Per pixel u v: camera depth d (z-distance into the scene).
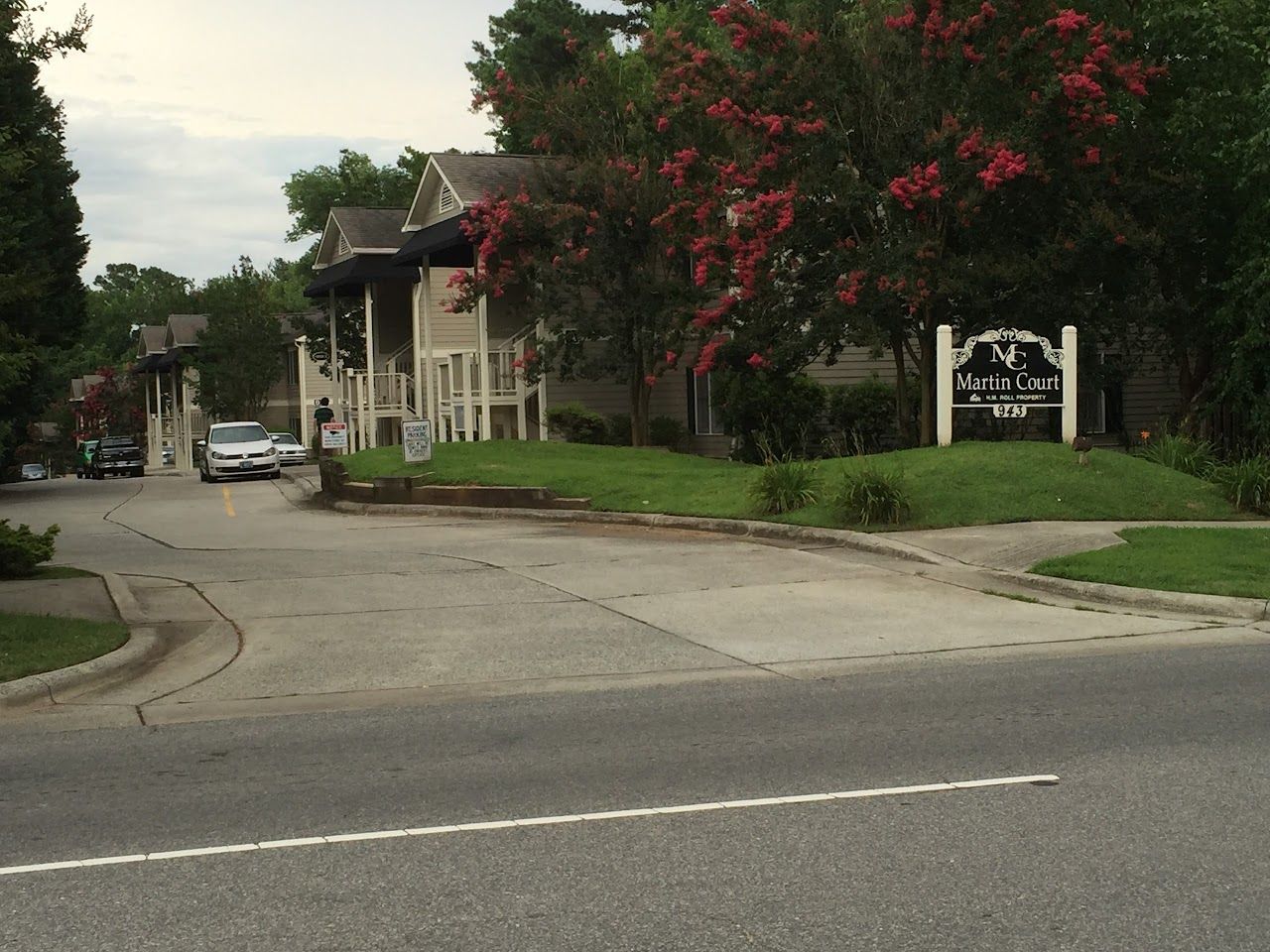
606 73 31.52
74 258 38.03
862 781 6.91
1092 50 23.09
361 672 10.39
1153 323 24.95
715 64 24.12
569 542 17.77
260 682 10.14
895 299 22.84
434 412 36.84
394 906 5.26
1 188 15.09
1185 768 7.05
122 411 87.56
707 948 4.76
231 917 5.18
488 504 22.75
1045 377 19.98
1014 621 11.84
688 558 15.79
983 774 7.01
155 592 14.41
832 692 9.23
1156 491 17.78
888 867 5.59
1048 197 23.41
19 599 13.60
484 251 29.75
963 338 24.14
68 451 100.62
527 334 34.03
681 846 5.93
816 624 11.90
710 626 11.91
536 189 30.25
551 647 11.18
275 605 13.51
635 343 29.80
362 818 6.48
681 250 29.11
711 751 7.66
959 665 10.09
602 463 25.14
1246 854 5.68
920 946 4.75
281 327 68.38
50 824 6.51
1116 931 4.86
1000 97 23.33
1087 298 23.77
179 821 6.51
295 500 29.45
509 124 32.34
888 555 15.52
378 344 44.31
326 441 39.06
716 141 29.09
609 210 29.14
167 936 5.00
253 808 6.71
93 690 9.98
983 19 22.67
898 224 23.59
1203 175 24.16
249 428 40.62
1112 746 7.54
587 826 6.26
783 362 24.28
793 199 22.86
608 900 5.26
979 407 19.95
